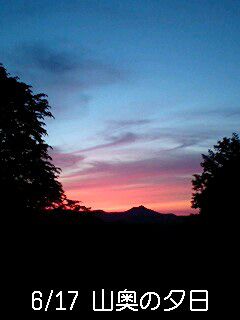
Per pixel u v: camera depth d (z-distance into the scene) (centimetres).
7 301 1205
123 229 1988
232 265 1664
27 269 1501
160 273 1582
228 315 1106
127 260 1712
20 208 1806
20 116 2033
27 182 1992
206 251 1867
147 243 1912
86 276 1502
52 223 1878
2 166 1889
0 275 1428
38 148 2023
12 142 1942
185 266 1670
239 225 2067
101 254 1728
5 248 1627
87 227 1905
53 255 1644
